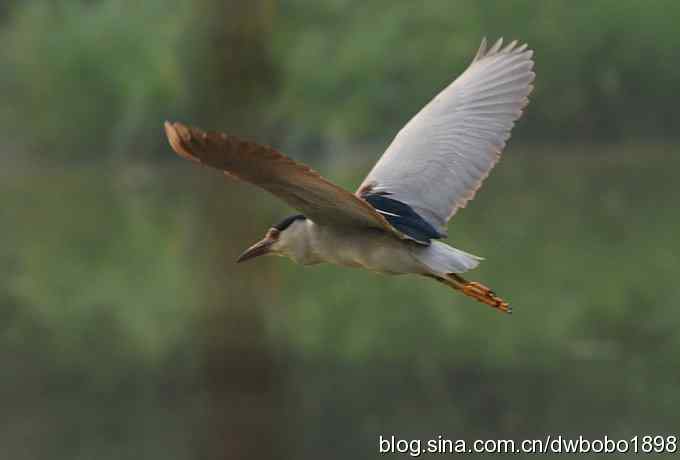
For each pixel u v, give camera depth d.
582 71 29.47
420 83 30.81
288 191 6.30
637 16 28.91
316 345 15.52
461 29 30.42
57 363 15.47
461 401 13.55
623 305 16.61
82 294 19.02
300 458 12.30
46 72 33.88
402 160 7.50
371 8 31.14
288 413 13.19
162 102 31.23
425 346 15.29
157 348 15.89
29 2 36.88
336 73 30.66
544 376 13.91
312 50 30.36
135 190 28.59
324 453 12.32
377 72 30.81
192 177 29.86
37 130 34.50
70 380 14.80
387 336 15.79
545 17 29.48
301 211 6.72
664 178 25.17
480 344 15.44
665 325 15.74
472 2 30.31
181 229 22.59
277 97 29.92
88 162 34.00
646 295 17.05
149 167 32.47
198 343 15.87
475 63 7.66
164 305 17.72
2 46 35.22
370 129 31.05
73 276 20.03
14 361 15.62
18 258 21.41
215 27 29.39
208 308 17.20
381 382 14.09
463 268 6.86
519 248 19.55
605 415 12.88
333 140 31.17
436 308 17.16
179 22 30.45
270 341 15.66
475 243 20.05
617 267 18.31
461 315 16.80
